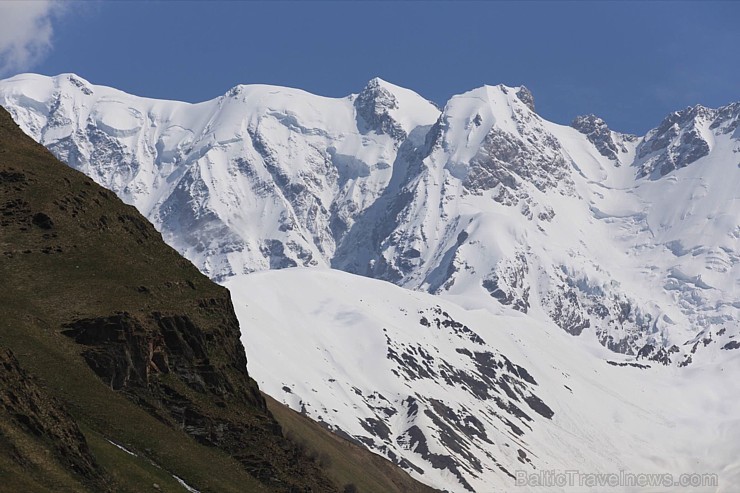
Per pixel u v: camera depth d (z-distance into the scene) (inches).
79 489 6072.8
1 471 5659.5
